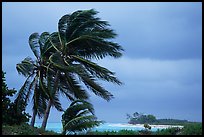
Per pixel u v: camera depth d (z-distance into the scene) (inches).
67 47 1143.6
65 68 1031.0
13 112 1006.4
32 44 1165.1
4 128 718.5
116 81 1089.4
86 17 1115.3
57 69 1085.8
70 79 1085.8
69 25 1131.3
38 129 771.4
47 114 1071.0
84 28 1134.4
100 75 1102.4
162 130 695.7
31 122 1093.1
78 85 1082.7
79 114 844.0
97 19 1117.7
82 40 1115.3
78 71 1047.6
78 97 1075.3
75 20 1123.3
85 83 1074.7
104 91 1064.8
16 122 987.3
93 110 864.3
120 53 1123.9
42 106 1111.0
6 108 990.4
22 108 1061.1
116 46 1111.0
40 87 1102.4
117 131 698.2
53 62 1049.5
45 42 1146.7
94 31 1122.0
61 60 1061.8
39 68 1138.7
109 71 1077.8
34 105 1105.4
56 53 1070.4
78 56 1128.8
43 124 1056.8
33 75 1138.7
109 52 1124.5
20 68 1064.8
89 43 1117.7
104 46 1114.1
